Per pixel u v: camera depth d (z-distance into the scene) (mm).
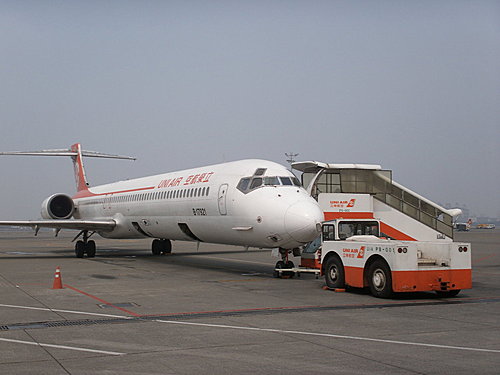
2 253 32125
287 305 11203
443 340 7824
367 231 15945
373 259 12555
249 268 20891
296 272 16766
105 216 29578
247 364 6516
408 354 6992
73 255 29938
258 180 17203
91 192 33281
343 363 6551
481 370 6230
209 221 19125
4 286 14672
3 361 6680
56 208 29500
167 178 23578
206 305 11188
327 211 18688
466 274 12328
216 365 6480
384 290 12086
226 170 18953
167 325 8992
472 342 7695
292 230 15383
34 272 19000
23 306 11078
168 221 22406
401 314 10094
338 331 8461
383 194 19984
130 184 27641
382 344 7559
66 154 37031
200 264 22969
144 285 14898
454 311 10484
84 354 7031
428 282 12047
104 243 49031
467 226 105188
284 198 16156
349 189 19828
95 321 9375
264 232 16250
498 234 76438
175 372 6195
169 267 21312
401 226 19922
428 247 12852
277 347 7387
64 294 12977
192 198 20000
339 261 13562
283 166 17984
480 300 12078
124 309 10680
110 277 17172
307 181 19750
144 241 55594
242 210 17031
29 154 35812
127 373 6156
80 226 26344
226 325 8977
